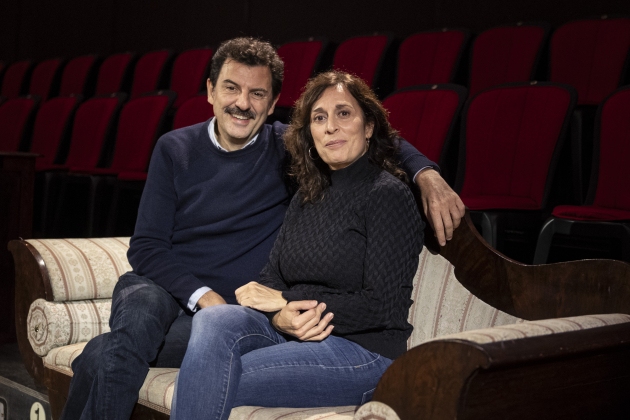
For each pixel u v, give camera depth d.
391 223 1.30
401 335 1.32
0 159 2.50
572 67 2.88
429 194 1.38
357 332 1.29
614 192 2.12
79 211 3.92
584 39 2.86
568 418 1.04
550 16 3.51
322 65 3.86
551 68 2.95
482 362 0.86
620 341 1.00
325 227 1.37
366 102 1.39
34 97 4.51
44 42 6.54
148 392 1.35
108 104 3.94
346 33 4.44
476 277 1.37
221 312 1.30
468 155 2.49
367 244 1.30
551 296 1.26
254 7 4.95
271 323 1.33
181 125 3.44
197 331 1.27
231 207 1.61
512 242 2.54
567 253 2.35
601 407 1.08
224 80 1.60
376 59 3.50
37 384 2.06
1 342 2.49
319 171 1.43
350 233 1.34
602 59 2.80
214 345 1.24
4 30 6.78
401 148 1.47
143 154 3.56
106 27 6.03
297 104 1.45
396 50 3.57
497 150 2.41
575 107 2.33
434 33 3.34
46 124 4.27
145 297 1.45
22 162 2.53
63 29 6.38
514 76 3.04
